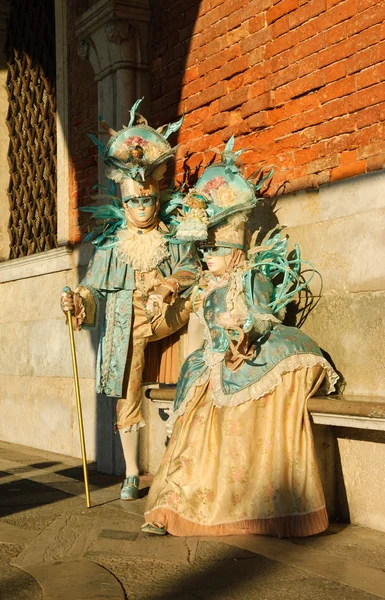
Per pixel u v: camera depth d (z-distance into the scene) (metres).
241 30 5.83
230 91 5.94
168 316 5.59
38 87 8.64
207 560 3.95
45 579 3.65
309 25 5.25
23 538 4.41
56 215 8.34
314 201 5.18
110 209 5.75
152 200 5.59
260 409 4.55
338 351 4.96
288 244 5.32
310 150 5.27
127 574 3.75
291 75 5.39
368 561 3.98
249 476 4.48
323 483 4.80
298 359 4.59
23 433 8.46
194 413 4.79
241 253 5.05
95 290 5.64
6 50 9.20
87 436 7.32
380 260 4.70
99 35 6.90
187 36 6.36
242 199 5.03
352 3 4.94
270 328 4.64
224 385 4.64
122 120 6.71
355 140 4.94
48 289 8.01
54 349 7.90
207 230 5.02
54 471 6.84
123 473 6.58
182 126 6.43
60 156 7.78
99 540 4.33
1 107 9.21
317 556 4.01
